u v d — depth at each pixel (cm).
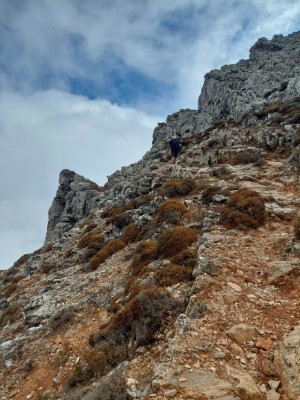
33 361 1630
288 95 4916
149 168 4706
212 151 3894
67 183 8162
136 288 1634
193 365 894
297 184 2473
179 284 1495
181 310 1256
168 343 1052
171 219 2386
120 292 1861
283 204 2145
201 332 1027
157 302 1307
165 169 4084
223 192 2425
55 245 3909
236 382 827
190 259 1667
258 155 3266
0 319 2502
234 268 1397
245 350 957
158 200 2888
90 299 1986
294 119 3603
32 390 1434
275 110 4178
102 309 1827
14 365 1691
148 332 1218
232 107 6556
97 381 1228
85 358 1381
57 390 1354
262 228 1875
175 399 794
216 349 951
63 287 2409
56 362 1547
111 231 3155
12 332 2108
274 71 7231
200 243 1764
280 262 1380
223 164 3409
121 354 1282
